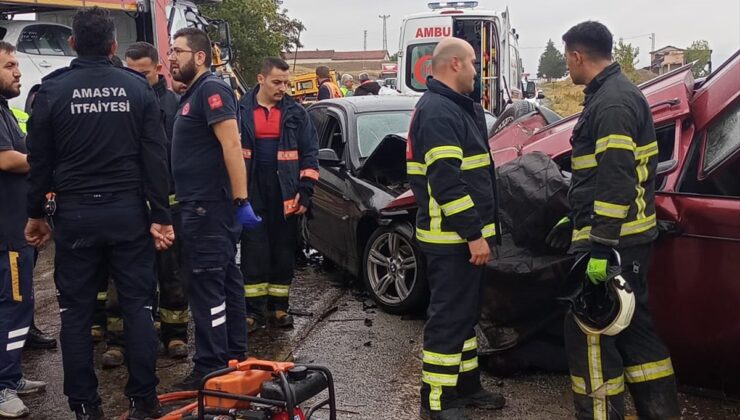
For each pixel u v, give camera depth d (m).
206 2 13.81
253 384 3.06
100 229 3.60
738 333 3.65
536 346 4.32
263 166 5.24
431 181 3.46
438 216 3.58
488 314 4.31
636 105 3.20
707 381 3.92
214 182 4.07
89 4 10.15
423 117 3.52
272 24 32.94
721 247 3.64
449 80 3.57
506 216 4.24
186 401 4.00
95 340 5.25
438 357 3.66
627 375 3.52
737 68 3.94
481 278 3.71
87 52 3.61
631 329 3.46
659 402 3.46
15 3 9.46
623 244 3.35
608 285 3.21
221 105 3.96
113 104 3.57
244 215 4.06
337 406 4.03
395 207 5.33
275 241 5.38
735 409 3.81
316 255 7.70
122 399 4.28
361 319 5.54
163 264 4.88
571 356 3.42
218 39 14.58
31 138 3.56
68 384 3.73
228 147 3.97
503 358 4.30
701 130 3.97
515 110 5.65
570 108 28.45
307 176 5.29
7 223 4.00
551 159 4.40
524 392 4.14
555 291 4.07
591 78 3.36
